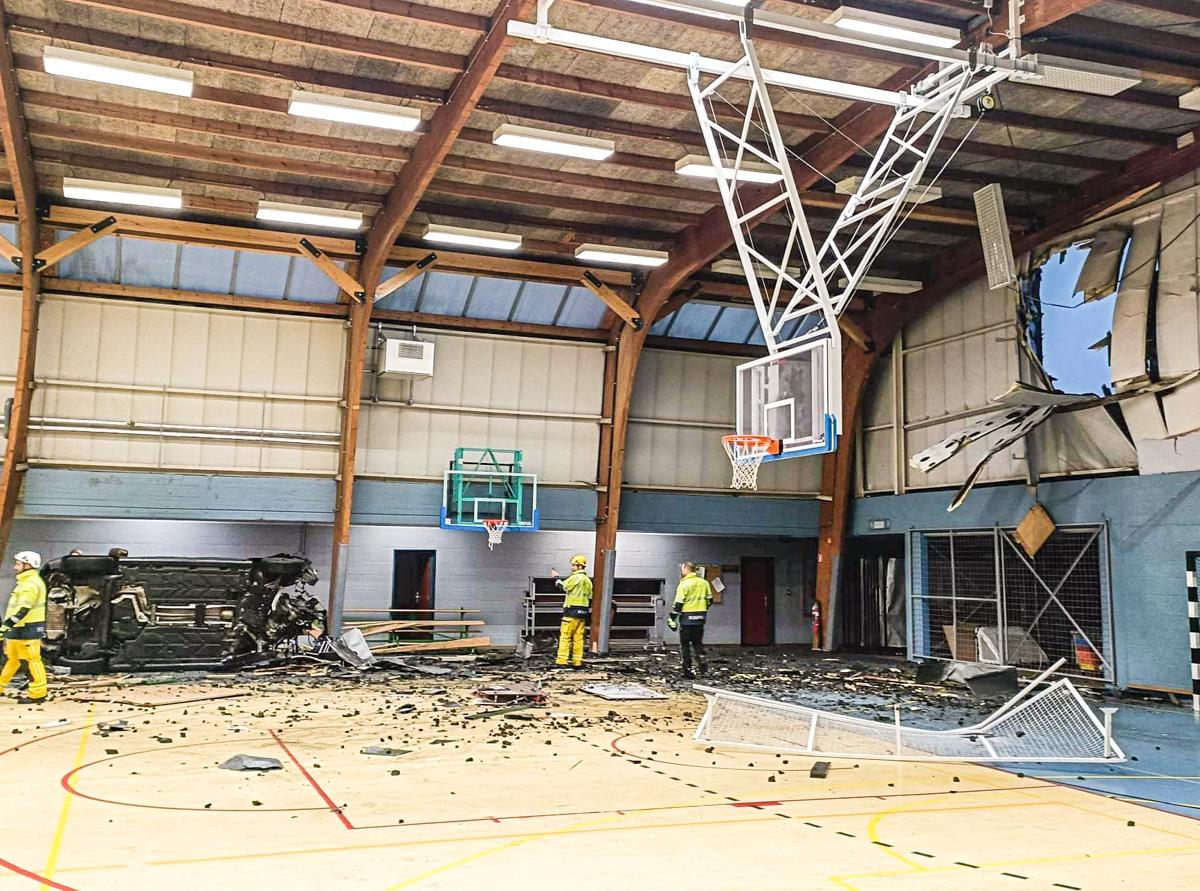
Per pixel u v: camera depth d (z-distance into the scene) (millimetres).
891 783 9336
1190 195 16594
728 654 23578
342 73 13781
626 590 25641
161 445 19812
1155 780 9648
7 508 18484
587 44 11039
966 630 21172
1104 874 6414
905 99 12594
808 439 12883
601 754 10398
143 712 12570
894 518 23250
